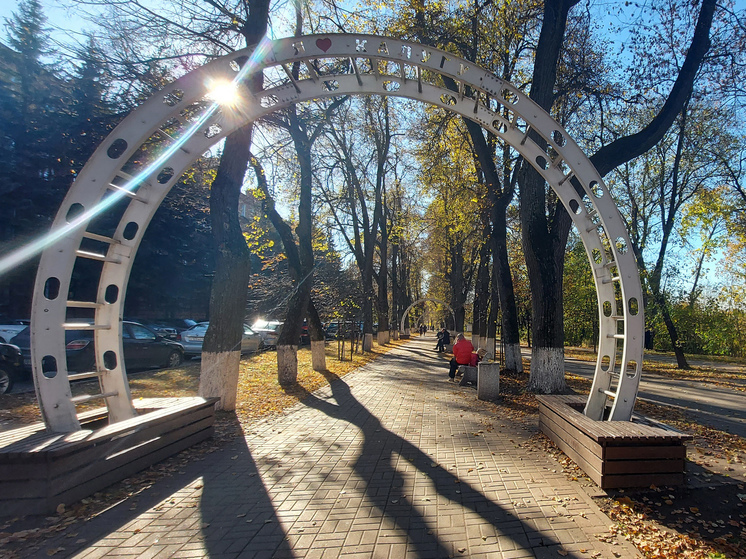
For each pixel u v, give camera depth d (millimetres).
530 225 9797
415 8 11992
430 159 15578
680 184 21344
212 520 3709
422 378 13117
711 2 8945
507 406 8695
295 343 11531
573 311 32469
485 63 13289
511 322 13914
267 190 12594
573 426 5168
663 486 4367
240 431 6559
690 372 18328
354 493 4285
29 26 17000
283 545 3311
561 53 11945
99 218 19547
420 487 4434
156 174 5699
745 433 7055
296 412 8008
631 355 5379
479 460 5297
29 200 17109
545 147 9797
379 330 29453
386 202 29578
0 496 3701
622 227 5594
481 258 20859
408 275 50594
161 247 23109
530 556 3158
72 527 3545
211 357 7789
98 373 5262
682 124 17969
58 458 3789
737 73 11297
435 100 6184
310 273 12156
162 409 5418
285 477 4707
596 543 3350
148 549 3254
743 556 3213
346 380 12438
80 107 16156
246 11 9297
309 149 12844
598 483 4383
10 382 8852
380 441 6129
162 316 26516
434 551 3225
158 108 5371
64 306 4785
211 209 7980
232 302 7809
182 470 4898
